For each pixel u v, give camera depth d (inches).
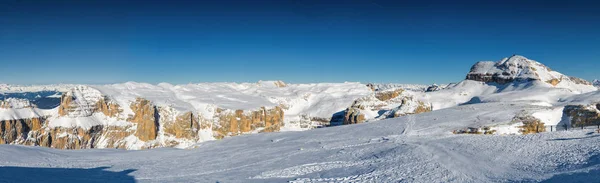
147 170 1615.4
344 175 1317.7
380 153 1724.9
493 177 1151.6
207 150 2591.0
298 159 1771.7
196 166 1728.6
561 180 1008.2
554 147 1455.5
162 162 1927.9
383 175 1273.4
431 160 1427.2
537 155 1378.0
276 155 1962.4
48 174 1409.9
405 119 3403.1
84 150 2652.6
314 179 1277.1
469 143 1739.7
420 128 2824.8
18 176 1307.8
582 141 1475.1
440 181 1140.5
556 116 3292.3
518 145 1568.7
